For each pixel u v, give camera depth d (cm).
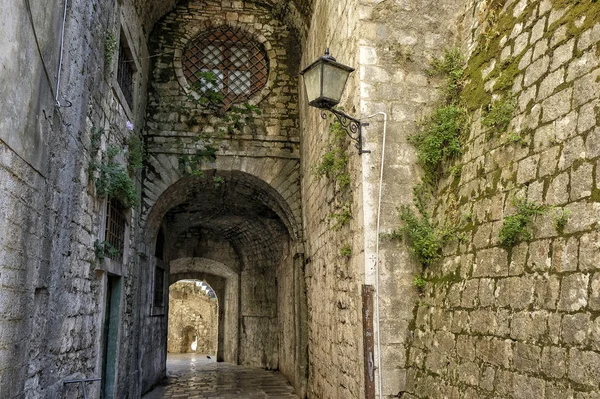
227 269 1459
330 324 596
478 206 386
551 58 339
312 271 740
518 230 320
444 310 392
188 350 2089
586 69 302
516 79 376
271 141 852
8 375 279
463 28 504
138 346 794
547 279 289
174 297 2094
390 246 453
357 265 474
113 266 583
